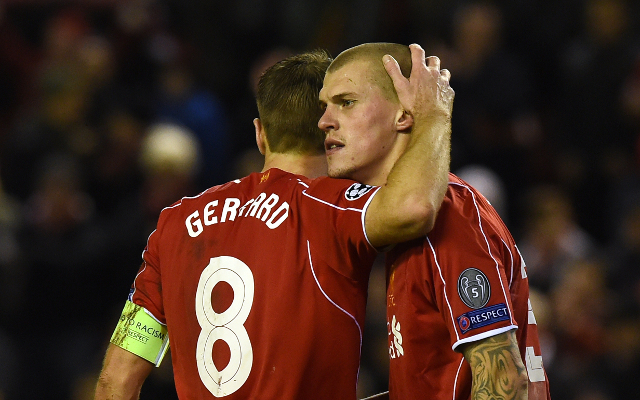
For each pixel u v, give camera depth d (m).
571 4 31.88
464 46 29.38
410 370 9.55
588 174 29.25
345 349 9.59
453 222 9.35
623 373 23.00
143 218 24.67
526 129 28.84
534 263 25.20
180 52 31.77
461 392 9.42
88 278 24.73
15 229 25.23
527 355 9.91
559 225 25.45
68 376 24.25
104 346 23.95
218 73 32.88
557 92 31.92
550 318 23.64
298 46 32.12
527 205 26.84
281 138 10.60
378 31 31.12
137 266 24.52
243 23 33.09
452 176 10.07
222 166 29.23
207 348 9.85
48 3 34.09
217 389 9.74
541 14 32.00
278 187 10.05
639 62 29.27
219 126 29.45
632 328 23.59
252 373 9.57
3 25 33.00
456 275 9.13
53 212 25.02
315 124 10.50
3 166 28.20
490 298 9.05
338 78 9.95
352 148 9.84
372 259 9.65
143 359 10.64
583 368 23.02
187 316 10.05
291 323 9.48
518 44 32.06
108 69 30.19
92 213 25.92
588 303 23.80
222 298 9.80
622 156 29.20
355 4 31.41
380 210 9.17
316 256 9.54
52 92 28.22
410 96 9.71
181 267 10.16
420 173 9.15
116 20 31.27
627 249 25.48
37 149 27.78
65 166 25.95
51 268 24.62
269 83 10.71
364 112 9.82
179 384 10.15
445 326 9.39
